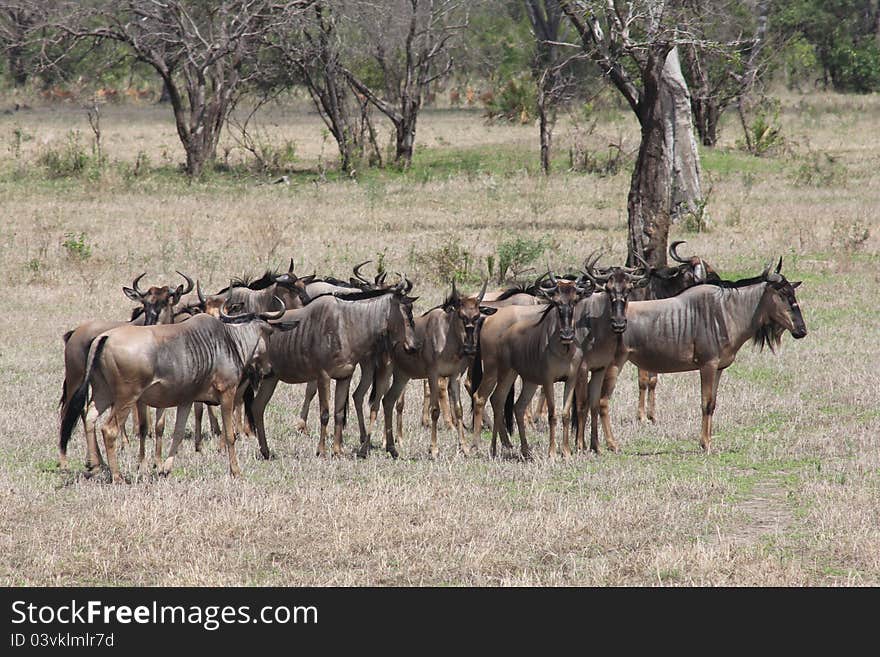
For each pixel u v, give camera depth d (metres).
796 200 141.50
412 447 56.44
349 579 36.25
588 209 137.50
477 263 101.06
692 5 105.88
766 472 49.66
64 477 47.59
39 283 93.62
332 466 50.38
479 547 39.00
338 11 175.50
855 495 44.91
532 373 52.09
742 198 143.62
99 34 173.62
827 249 107.25
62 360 70.75
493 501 44.69
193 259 101.75
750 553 38.28
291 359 52.75
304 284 60.25
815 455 52.22
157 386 45.78
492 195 149.12
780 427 57.59
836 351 73.62
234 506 43.06
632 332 53.97
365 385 54.78
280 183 168.50
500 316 53.62
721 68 192.88
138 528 40.56
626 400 64.25
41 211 133.12
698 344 53.75
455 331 53.00
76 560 37.72
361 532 40.22
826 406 61.59
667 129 122.94
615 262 101.69
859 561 37.91
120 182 159.50
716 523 42.06
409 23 180.62
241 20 177.00
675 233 118.38
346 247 106.44
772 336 54.97
